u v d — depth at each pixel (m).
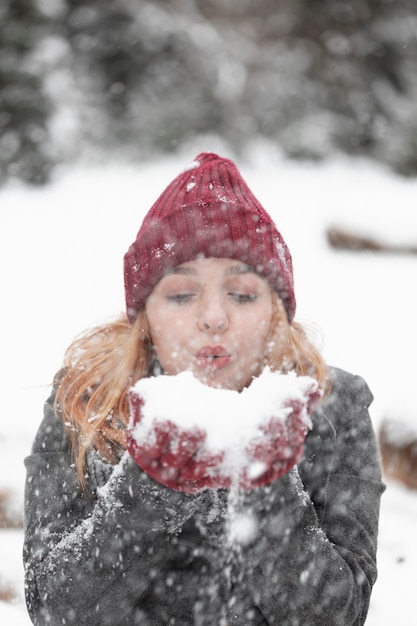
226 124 17.36
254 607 1.84
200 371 1.81
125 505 1.63
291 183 15.47
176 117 17.36
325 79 18.17
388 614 2.55
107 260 11.17
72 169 16.16
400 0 18.67
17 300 9.12
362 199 14.47
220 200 1.94
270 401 1.52
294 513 1.72
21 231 12.52
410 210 11.30
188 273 1.87
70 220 13.21
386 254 10.55
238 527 1.71
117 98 17.83
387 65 18.55
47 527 1.83
